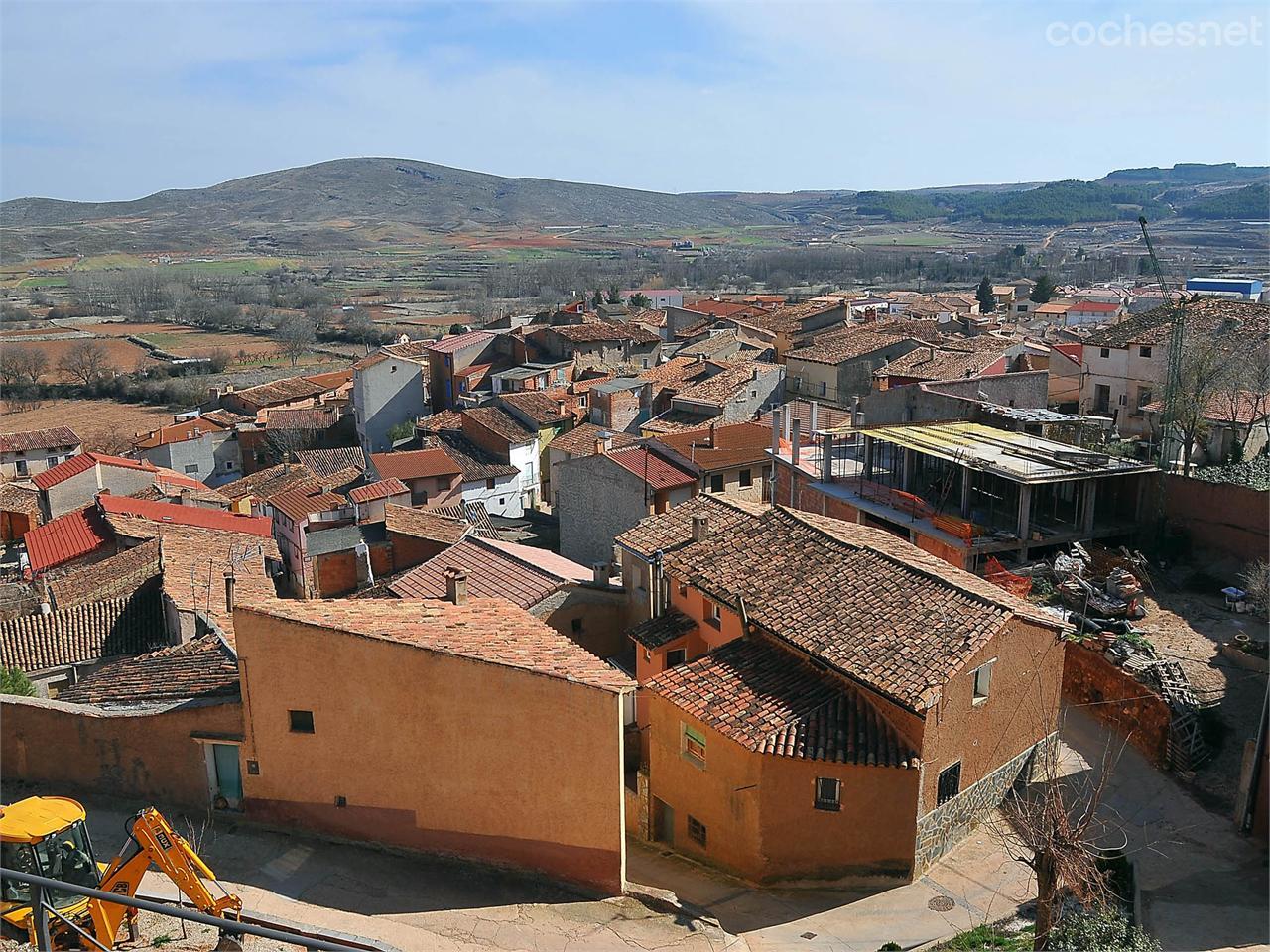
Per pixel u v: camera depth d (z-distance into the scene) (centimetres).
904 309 13600
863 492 4438
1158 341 5594
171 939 1709
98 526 4997
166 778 2188
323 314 19562
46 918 1404
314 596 4897
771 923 2289
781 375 7444
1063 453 4012
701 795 2636
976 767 2578
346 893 1964
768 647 2814
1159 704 2847
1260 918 2148
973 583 2886
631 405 7525
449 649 2064
